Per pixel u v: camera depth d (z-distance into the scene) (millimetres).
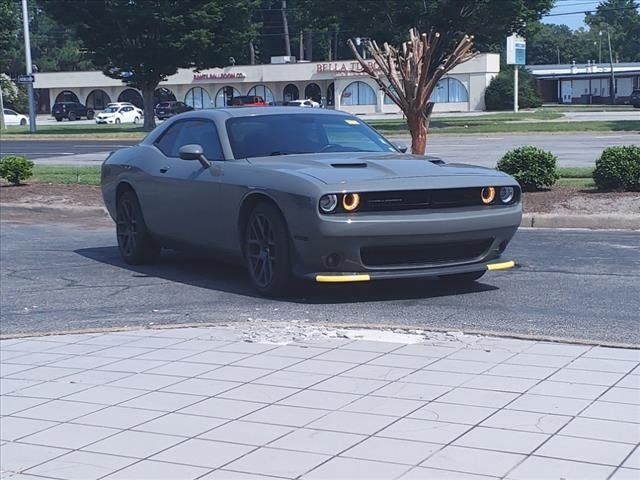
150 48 49500
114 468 4836
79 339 7418
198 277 9727
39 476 4805
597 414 5078
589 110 63750
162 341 7156
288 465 4668
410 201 7785
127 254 10617
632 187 13930
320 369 6133
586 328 7012
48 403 5895
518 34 48438
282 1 89625
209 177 8914
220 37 50938
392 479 4410
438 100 72188
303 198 7660
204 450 4949
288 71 73625
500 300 8086
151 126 52781
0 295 9234
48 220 15234
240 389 5859
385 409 5324
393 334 6914
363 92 71812
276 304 8180
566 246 10828
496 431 4906
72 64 105312
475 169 8492
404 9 42781
